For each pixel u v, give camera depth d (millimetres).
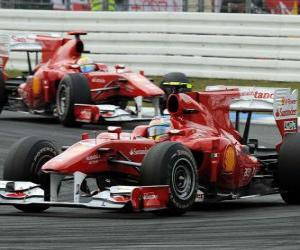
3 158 41531
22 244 22453
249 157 30984
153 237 23453
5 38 55156
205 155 29234
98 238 23266
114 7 76438
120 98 52750
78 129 50531
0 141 46031
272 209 30031
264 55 63031
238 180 30375
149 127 29953
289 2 76438
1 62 55500
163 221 26422
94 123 51031
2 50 55281
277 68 62719
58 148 43250
